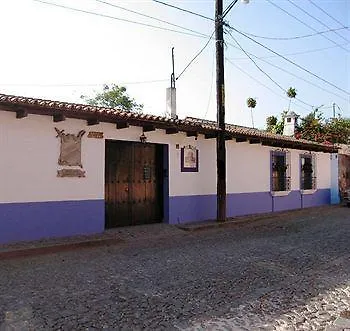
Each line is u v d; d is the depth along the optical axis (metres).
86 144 9.33
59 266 6.65
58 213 8.80
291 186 16.56
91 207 9.42
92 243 8.45
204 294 5.29
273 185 15.58
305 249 8.54
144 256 7.55
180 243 9.01
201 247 8.55
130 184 10.82
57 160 8.77
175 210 11.53
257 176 14.67
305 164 17.77
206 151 12.52
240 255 7.79
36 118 8.41
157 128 10.66
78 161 9.16
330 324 4.32
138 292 5.31
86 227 9.33
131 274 6.21
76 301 4.89
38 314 4.44
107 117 8.91
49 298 4.98
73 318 4.34
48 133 8.62
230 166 13.48
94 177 9.48
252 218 13.06
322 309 4.80
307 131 28.48
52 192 8.70
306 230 11.38
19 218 8.16
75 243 8.18
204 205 12.41
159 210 11.53
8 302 4.81
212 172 12.72
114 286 5.55
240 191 13.88
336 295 5.36
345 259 7.61
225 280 5.98
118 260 7.18
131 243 8.91
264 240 9.59
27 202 8.27
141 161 11.10
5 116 7.93
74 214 9.09
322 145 17.91
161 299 5.05
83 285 5.57
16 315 4.39
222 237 9.95
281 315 4.58
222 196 12.01
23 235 8.22
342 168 21.02
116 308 4.69
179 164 11.68
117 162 10.52
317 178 18.53
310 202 17.94
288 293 5.42
